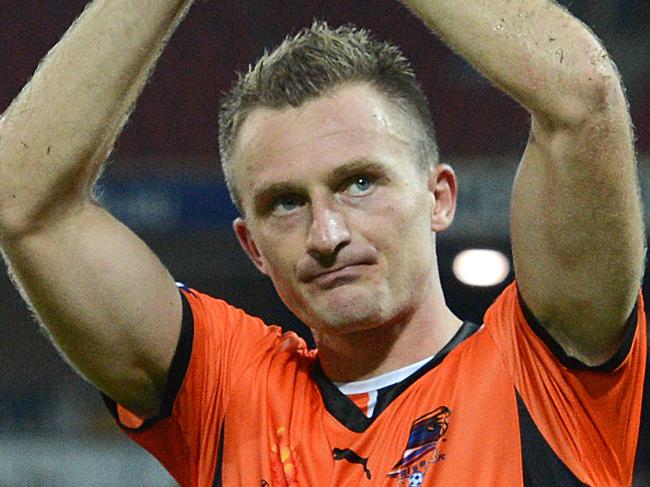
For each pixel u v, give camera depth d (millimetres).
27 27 8758
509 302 2217
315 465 2164
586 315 2041
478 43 2029
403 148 2160
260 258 2355
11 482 7809
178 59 8711
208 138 8570
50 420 8484
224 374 2342
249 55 8750
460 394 2141
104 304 2250
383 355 2238
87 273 2240
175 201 8227
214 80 8695
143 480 7688
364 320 2135
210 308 2420
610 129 1964
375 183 2127
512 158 8250
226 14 8789
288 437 2211
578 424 2086
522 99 2008
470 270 7254
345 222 2111
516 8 2027
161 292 2305
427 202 2197
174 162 8453
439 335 2250
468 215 7969
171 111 8609
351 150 2105
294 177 2113
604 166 1968
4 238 2219
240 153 2191
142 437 2420
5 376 8625
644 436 7977
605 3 8633
